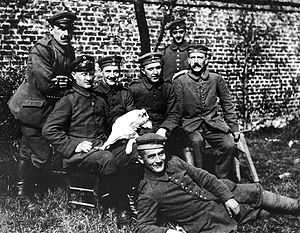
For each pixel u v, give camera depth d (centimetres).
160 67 322
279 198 284
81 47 554
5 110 440
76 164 286
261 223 277
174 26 392
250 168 343
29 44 521
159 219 265
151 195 254
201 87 337
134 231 256
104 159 275
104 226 271
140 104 325
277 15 714
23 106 315
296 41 735
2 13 507
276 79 718
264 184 361
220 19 661
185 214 261
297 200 292
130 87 326
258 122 701
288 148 535
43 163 321
